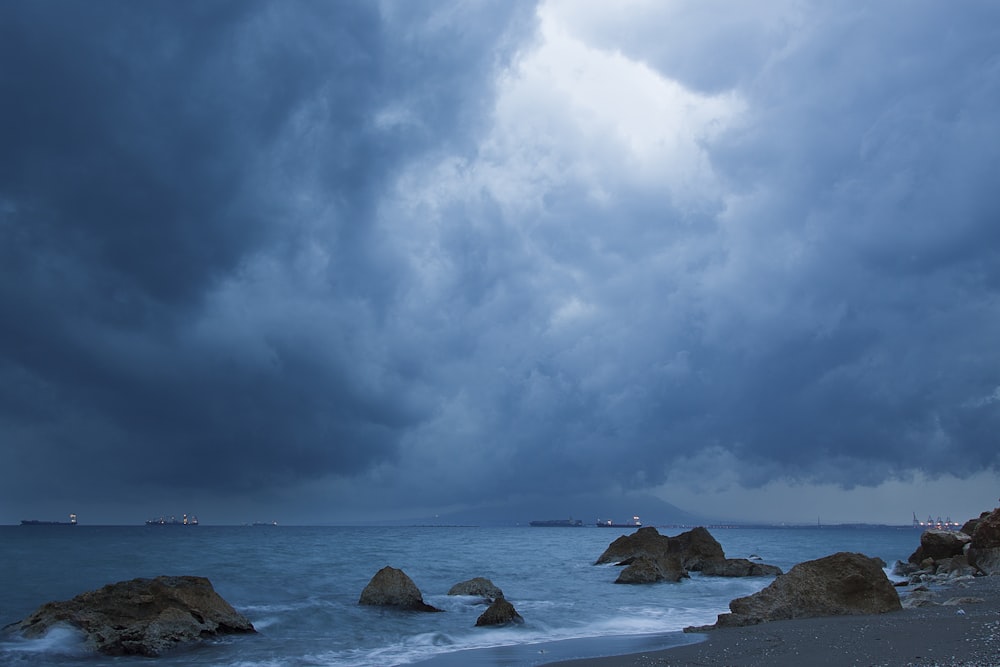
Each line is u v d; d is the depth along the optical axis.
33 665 18.86
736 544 148.25
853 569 26.30
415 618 28.44
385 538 150.25
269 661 19.38
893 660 15.15
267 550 78.44
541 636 24.23
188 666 18.69
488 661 18.62
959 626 20.00
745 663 16.03
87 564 52.44
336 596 33.94
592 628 26.48
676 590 41.88
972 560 44.88
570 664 17.25
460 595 34.22
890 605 25.45
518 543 131.12
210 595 24.31
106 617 21.72
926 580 42.25
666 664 16.53
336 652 20.78
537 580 47.75
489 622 26.36
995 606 25.19
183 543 102.75
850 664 15.00
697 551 57.66
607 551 63.47
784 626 22.61
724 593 40.34
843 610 25.16
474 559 70.94
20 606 30.73
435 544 114.44
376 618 27.92
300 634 24.17
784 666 15.23
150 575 44.50
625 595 39.00
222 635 22.89
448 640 23.09
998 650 15.61
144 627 21.12
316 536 165.62
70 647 20.17
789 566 66.06
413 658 19.61
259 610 28.20
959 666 14.02
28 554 66.75
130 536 149.88
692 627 24.77
